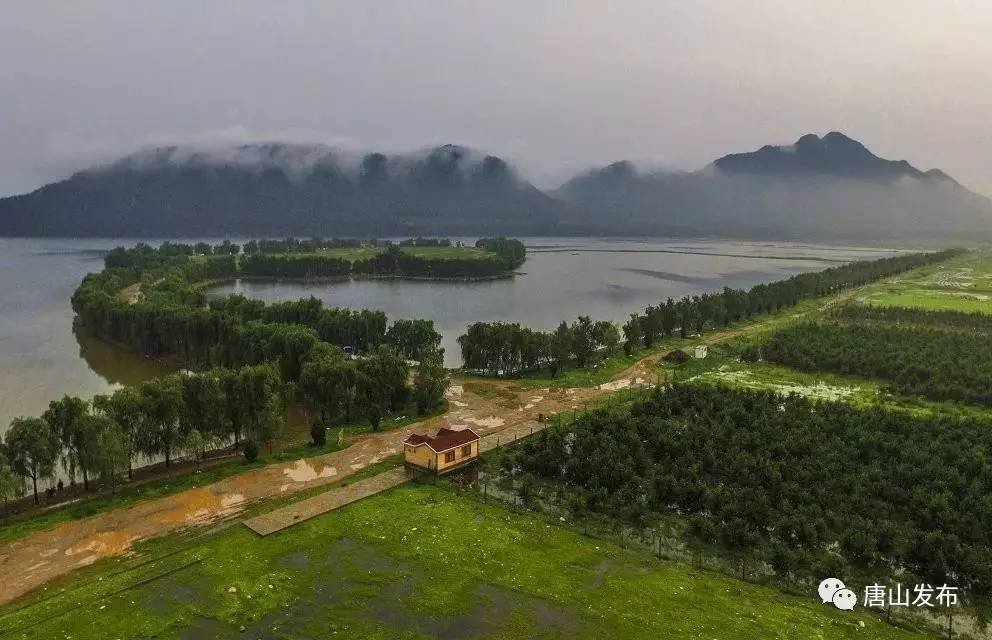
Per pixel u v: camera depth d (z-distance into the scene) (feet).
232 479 217.77
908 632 143.23
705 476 213.87
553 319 593.01
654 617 143.95
